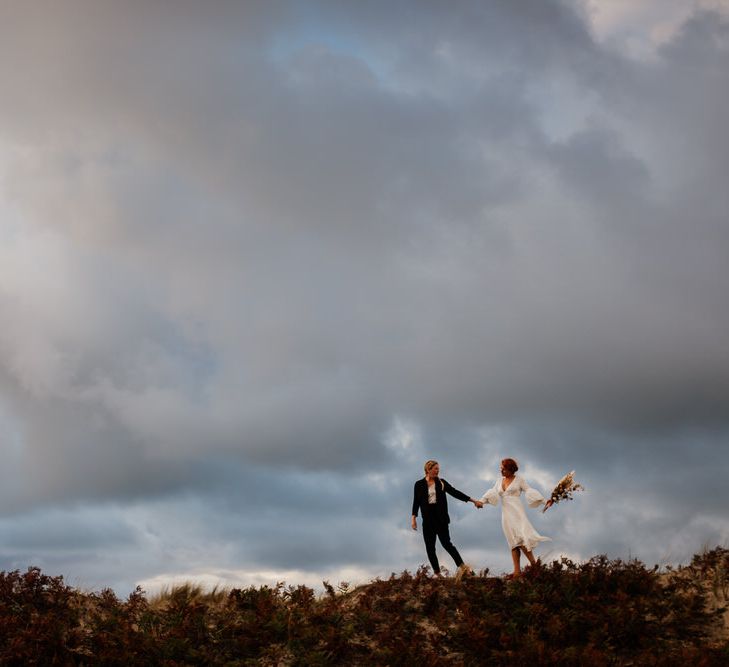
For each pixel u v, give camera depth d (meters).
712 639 13.01
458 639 13.48
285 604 15.29
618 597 13.99
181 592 17.11
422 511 16.03
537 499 15.06
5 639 13.39
